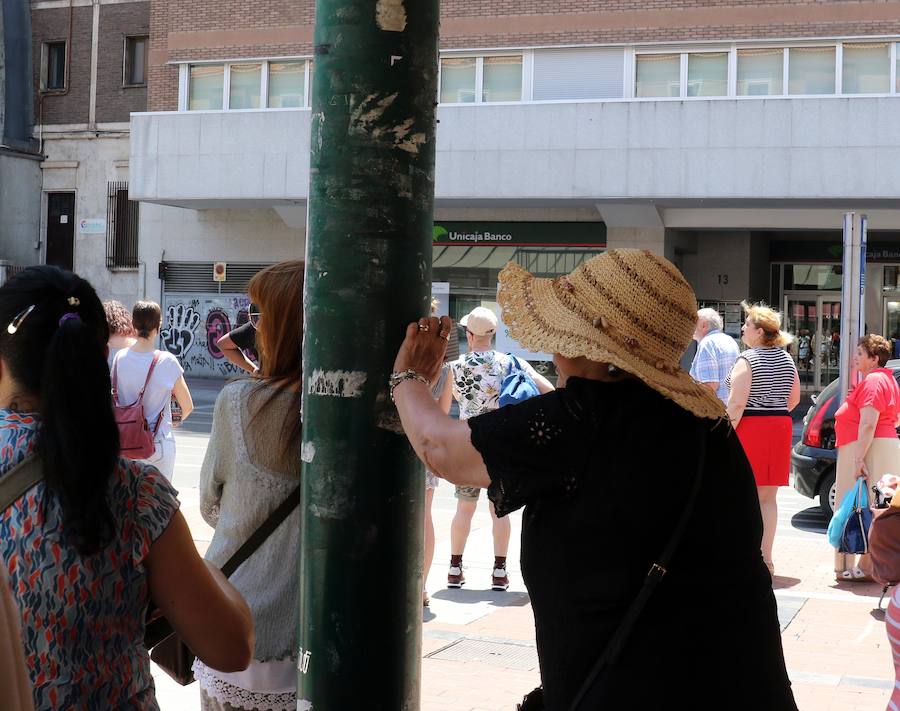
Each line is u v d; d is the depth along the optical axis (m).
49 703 1.94
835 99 21.62
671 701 2.00
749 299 26.92
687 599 2.04
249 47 27.08
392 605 2.50
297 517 3.05
